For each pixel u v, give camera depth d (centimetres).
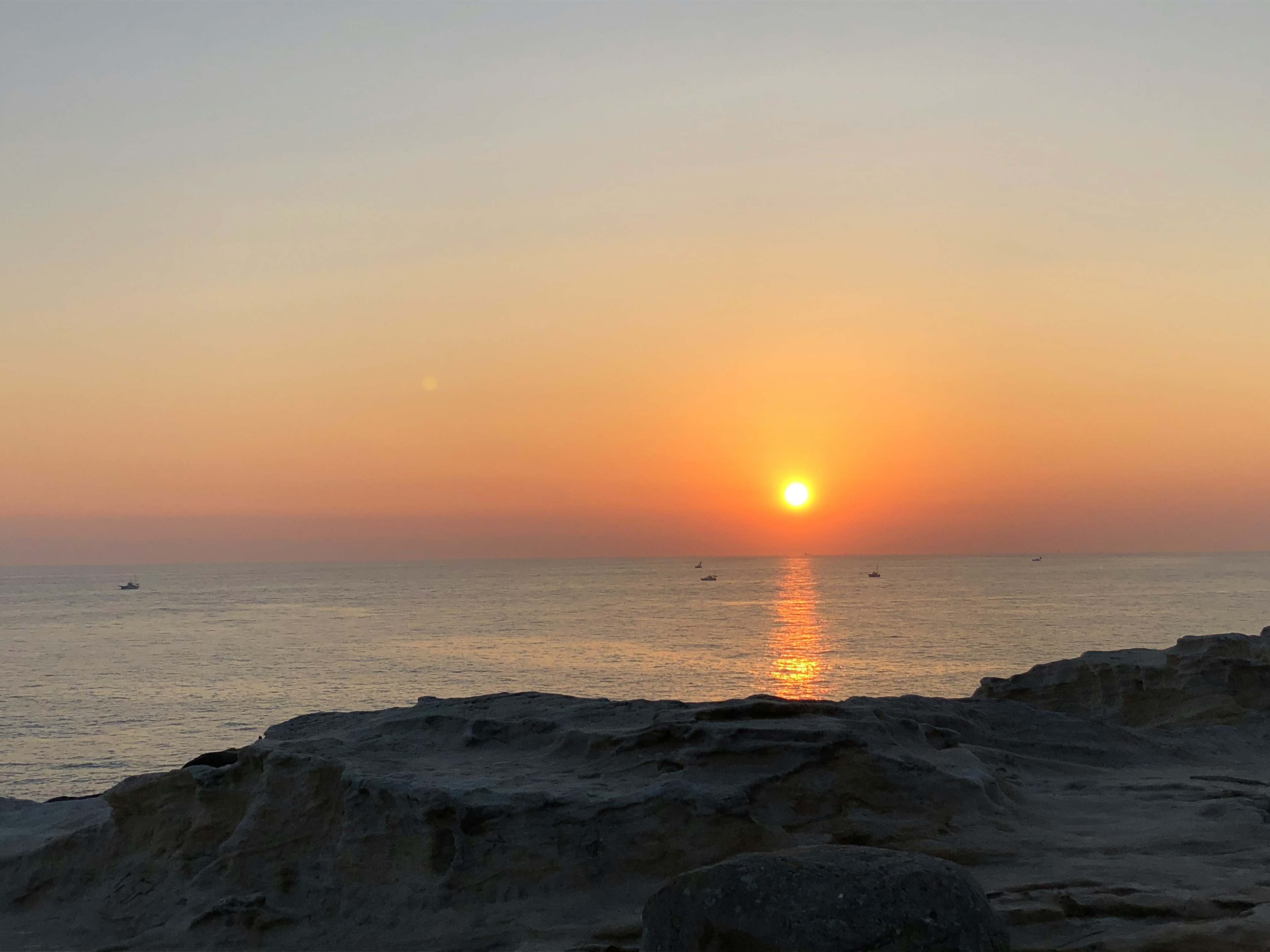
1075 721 1878
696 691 7769
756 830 1098
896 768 1218
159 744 5881
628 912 1020
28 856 1290
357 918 1087
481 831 1101
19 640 13312
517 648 11412
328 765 1216
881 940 693
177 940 1102
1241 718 2189
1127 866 1058
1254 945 824
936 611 16250
